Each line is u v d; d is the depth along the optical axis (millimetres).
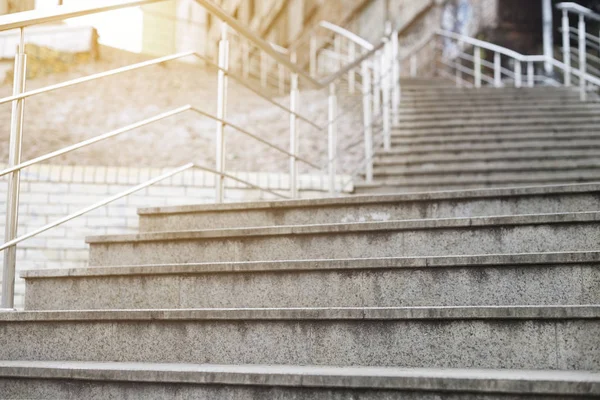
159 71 11445
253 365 2424
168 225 3770
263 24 23953
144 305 2910
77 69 10391
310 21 20047
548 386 1923
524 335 2271
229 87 11109
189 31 19594
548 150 6547
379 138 7066
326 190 5703
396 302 2662
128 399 2305
